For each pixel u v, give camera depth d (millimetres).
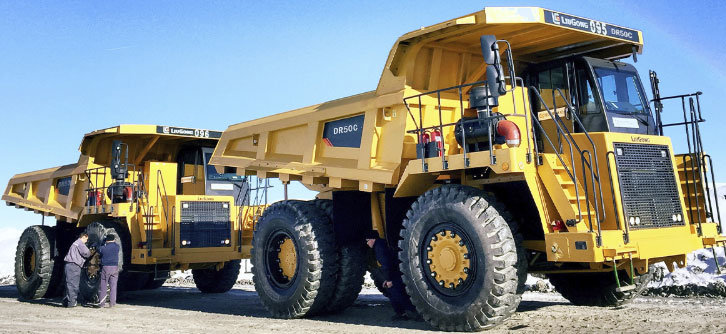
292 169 8180
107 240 10180
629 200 5926
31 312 9320
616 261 5719
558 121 6613
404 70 6832
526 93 6770
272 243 8141
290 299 7629
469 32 6574
